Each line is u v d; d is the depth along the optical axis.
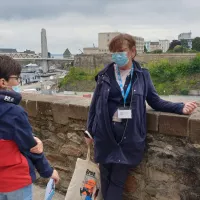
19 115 1.68
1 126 1.66
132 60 2.35
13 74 1.74
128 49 2.24
